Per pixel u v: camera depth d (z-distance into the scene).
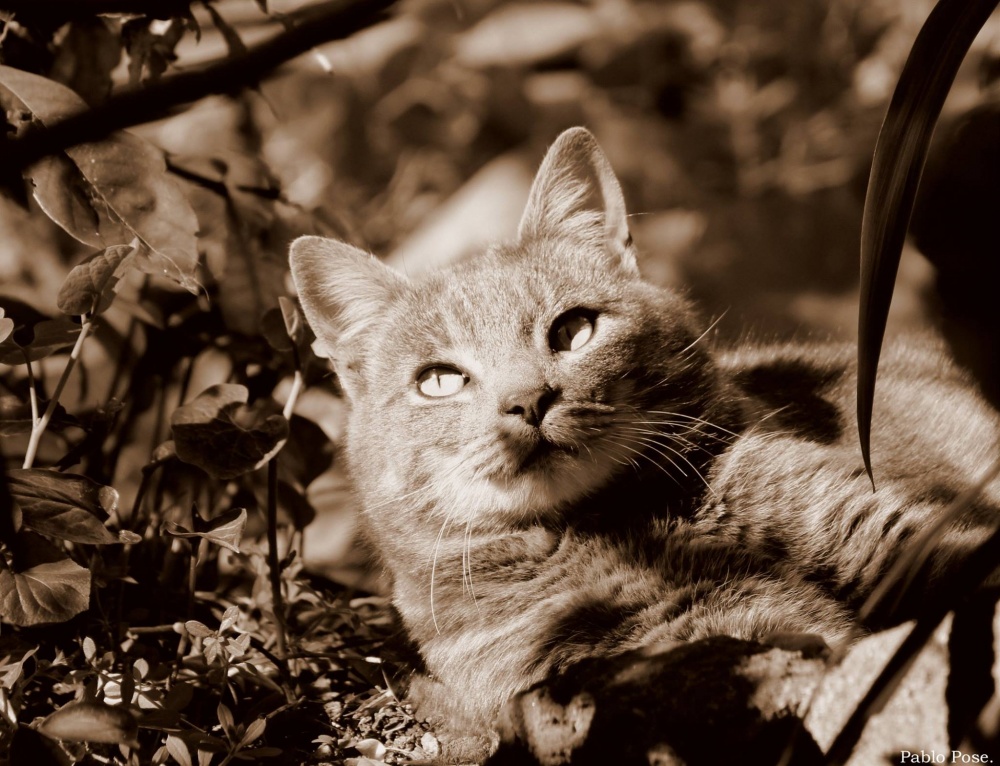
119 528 3.11
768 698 1.96
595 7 7.68
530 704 2.18
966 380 3.62
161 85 1.69
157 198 2.70
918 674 1.79
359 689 2.90
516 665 2.67
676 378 2.95
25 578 2.36
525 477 2.78
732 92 7.04
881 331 2.00
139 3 2.00
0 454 3.04
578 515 2.88
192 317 3.67
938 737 1.76
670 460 2.80
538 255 3.22
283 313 3.02
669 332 3.03
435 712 2.77
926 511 2.63
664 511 2.84
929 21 1.95
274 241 3.83
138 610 2.86
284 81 6.96
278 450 2.76
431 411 2.93
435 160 7.34
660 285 3.34
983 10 1.94
